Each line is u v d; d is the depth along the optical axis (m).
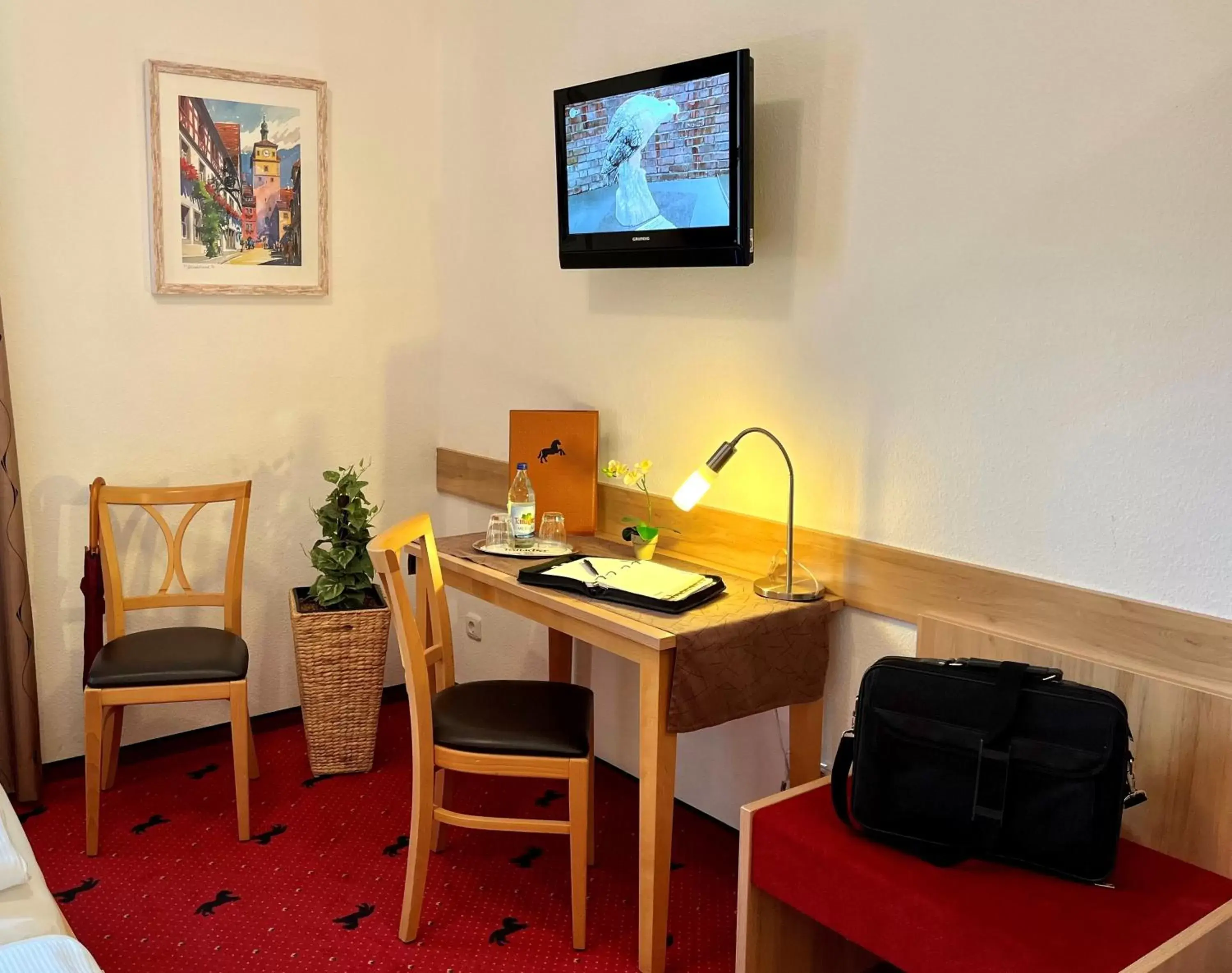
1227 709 1.91
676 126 2.58
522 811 3.09
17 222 3.05
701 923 2.58
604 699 3.38
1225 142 1.88
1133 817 2.05
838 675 2.63
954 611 2.35
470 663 3.90
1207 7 1.88
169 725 3.51
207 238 3.35
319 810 3.10
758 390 2.75
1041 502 2.20
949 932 1.76
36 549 3.20
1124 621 2.07
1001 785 1.90
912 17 2.32
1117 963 1.66
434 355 3.88
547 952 2.45
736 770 2.95
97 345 3.23
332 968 2.37
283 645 3.71
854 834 2.04
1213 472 1.94
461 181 3.69
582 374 3.28
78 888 2.66
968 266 2.27
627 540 2.92
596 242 2.88
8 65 2.99
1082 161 2.07
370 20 3.57
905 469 2.44
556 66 3.23
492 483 3.65
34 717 3.08
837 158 2.50
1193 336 1.94
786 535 2.66
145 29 3.18
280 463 3.61
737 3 2.68
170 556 3.20
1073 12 2.06
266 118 3.39
